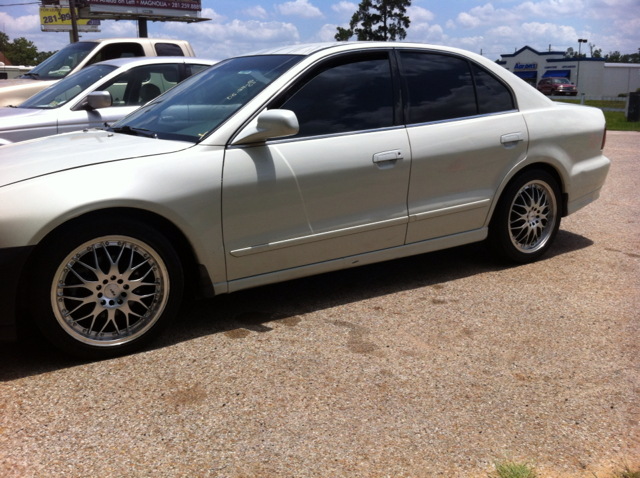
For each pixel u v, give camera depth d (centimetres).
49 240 287
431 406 267
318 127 364
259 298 404
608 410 263
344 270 467
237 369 300
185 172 319
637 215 640
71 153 328
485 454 232
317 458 229
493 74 445
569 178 473
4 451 231
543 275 446
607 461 227
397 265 478
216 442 239
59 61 905
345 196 369
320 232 365
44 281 285
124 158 315
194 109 376
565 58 6456
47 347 326
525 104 455
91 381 287
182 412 261
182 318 369
